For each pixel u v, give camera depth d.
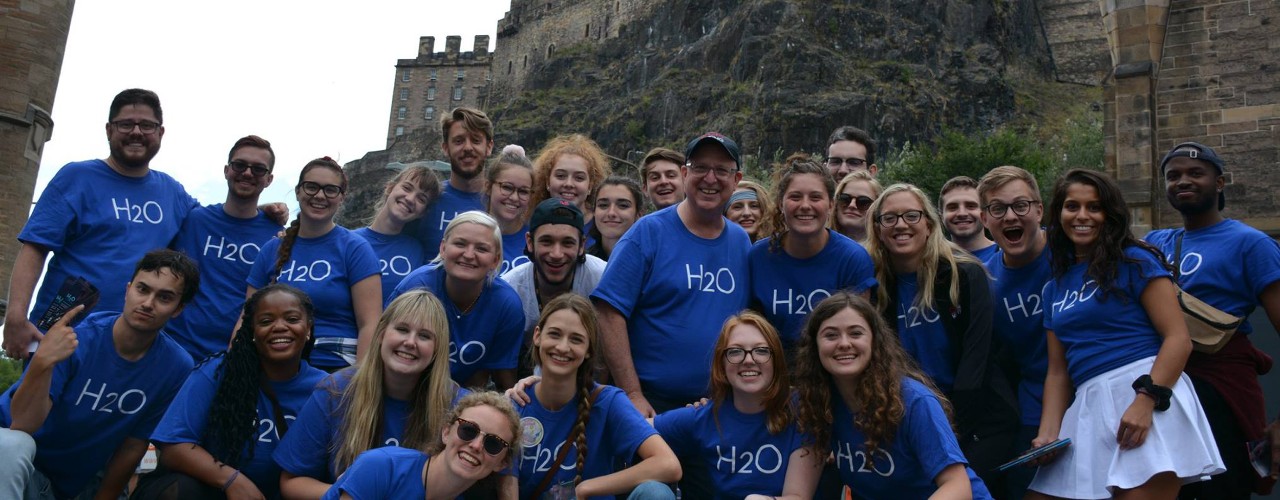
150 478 6.04
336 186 7.16
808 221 6.42
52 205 7.37
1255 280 6.35
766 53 70.25
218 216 7.80
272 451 6.10
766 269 6.74
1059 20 85.25
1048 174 44.28
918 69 69.00
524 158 8.34
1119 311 5.82
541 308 6.97
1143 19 19.25
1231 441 6.05
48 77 19.80
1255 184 17.72
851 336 5.63
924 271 6.40
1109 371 5.77
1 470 5.80
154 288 6.31
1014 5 78.94
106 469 6.58
